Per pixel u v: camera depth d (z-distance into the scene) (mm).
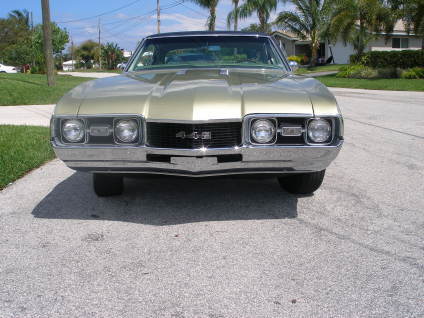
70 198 4121
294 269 2721
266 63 4547
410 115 9727
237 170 3209
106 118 3205
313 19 35312
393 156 5727
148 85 3596
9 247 3072
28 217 3648
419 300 2359
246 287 2516
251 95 3244
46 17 16547
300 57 45219
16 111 11016
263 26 34312
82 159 3285
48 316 2250
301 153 3170
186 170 3158
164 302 2371
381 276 2621
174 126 3121
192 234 3270
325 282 2561
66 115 3250
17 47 55094
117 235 3266
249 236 3227
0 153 5656
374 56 27172
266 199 4031
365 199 4035
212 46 4684
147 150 3166
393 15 26812
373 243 3090
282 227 3391
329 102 3248
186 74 4020
